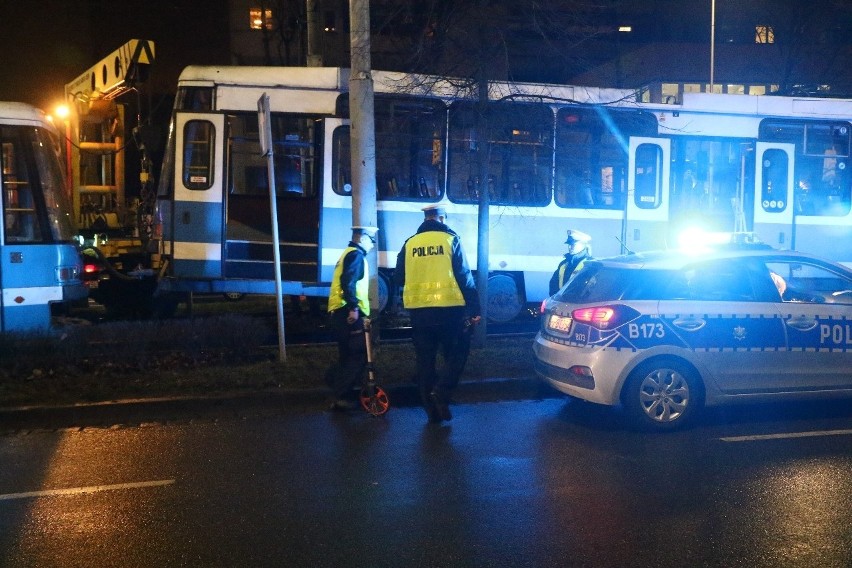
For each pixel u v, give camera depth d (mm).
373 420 7656
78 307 11797
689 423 7461
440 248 7355
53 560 4555
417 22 12430
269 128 9164
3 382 8273
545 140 12977
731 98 13898
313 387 8320
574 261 10125
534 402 8414
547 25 10609
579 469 6160
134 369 8875
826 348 7438
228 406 7969
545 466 6230
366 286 7852
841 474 6008
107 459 6469
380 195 12383
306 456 6516
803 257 7648
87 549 4703
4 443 6953
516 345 10680
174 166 11766
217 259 11781
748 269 7492
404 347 10422
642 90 13633
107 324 9516
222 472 6125
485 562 4504
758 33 34250
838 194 14406
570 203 13195
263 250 12055
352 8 9922
